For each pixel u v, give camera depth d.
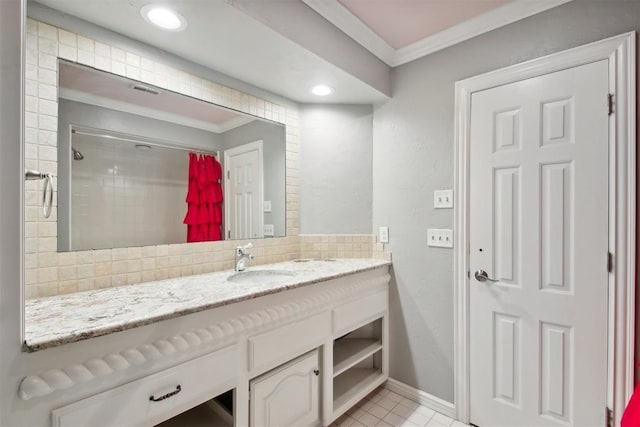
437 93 1.88
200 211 1.68
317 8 1.51
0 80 0.66
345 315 1.72
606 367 1.34
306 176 2.22
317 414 1.56
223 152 1.79
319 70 1.71
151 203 1.50
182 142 1.62
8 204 0.70
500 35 1.63
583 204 1.39
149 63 1.47
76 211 1.27
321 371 1.60
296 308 1.40
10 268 0.71
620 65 1.29
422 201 1.94
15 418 0.73
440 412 1.84
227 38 1.40
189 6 1.18
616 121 1.30
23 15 0.70
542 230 1.50
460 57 1.78
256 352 1.25
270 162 2.03
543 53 1.50
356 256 2.21
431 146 1.90
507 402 1.61
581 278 1.40
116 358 0.87
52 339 0.75
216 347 1.12
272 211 2.04
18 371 0.73
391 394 2.03
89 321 0.88
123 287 1.33
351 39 1.75
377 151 2.19
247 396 1.22
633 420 0.88
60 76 1.23
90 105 1.31
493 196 1.65
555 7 1.46
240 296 1.16
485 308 1.68
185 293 1.21
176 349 0.99
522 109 1.55
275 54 1.54
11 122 0.68
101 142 1.34
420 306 1.95
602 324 1.35
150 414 0.94
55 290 1.20
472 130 1.72
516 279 1.58
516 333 1.58
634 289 1.28
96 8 1.20
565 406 1.44
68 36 1.24
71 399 0.81
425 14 1.62
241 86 1.85
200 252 1.67
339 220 2.23
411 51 1.95
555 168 1.46
